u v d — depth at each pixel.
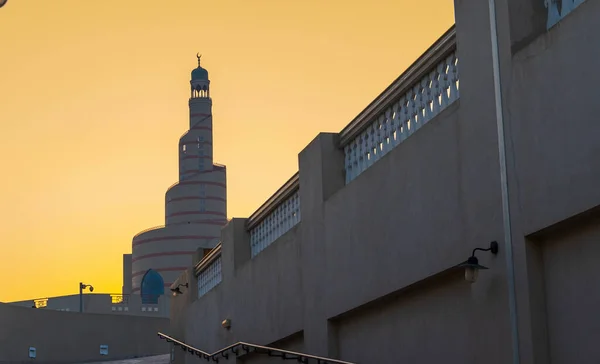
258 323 20.73
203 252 28.47
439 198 12.84
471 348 12.23
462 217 12.27
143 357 46.31
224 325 22.97
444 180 12.73
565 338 10.50
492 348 11.59
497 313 11.45
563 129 10.30
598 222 10.12
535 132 10.74
